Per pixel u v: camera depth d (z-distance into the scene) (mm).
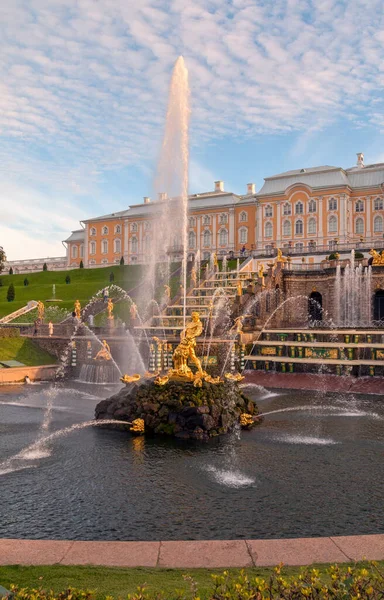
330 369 35094
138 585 7328
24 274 103562
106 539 10703
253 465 16047
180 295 55750
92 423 21703
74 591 6508
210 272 67938
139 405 20844
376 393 30828
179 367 21844
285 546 8852
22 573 7793
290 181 102438
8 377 37781
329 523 11484
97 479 14680
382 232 94688
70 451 17703
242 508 12406
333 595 5949
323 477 14836
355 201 97500
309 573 6883
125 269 96125
